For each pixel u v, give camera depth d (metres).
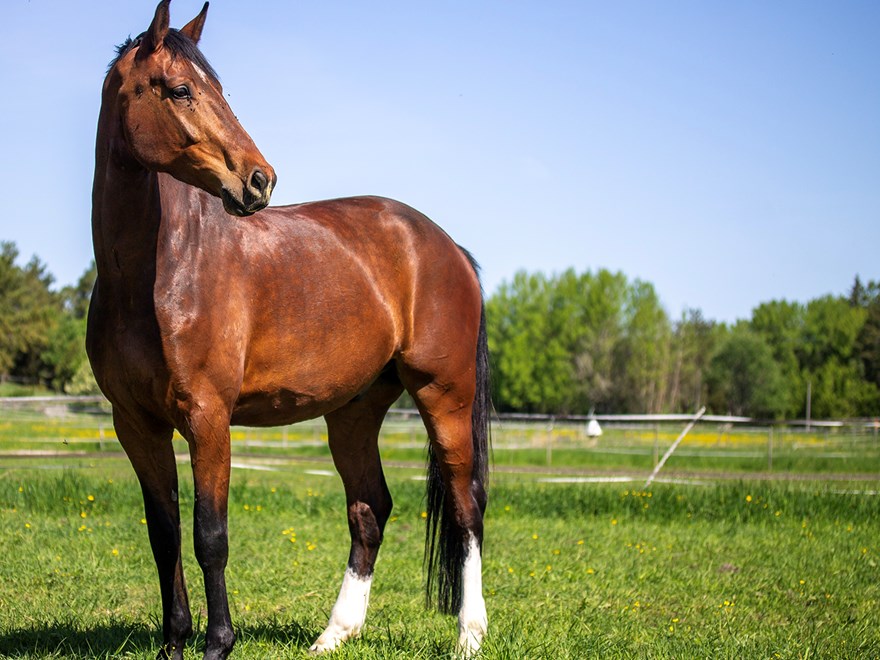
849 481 14.77
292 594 5.96
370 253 4.38
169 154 3.39
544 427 33.03
